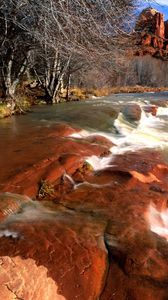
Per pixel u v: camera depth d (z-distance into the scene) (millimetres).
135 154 7965
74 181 6129
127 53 27047
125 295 3750
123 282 3869
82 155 7113
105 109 13375
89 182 6117
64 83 24531
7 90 13531
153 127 12477
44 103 17750
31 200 5426
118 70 25547
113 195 5648
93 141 8562
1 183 5633
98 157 7414
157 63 60562
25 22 11695
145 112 14242
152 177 6562
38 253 3969
